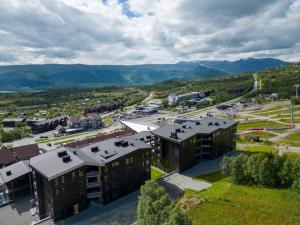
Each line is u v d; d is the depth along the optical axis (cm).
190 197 9044
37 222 8662
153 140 13650
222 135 13300
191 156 12100
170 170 12069
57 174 8412
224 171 10100
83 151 10312
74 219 8769
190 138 11894
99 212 9094
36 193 9475
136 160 10281
